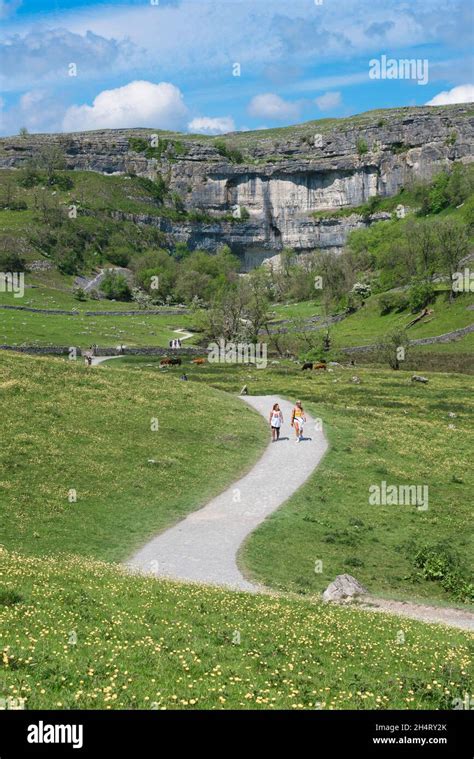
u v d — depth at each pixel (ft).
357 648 71.26
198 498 145.38
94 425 177.58
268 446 188.85
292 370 381.81
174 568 105.29
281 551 118.73
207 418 204.64
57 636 59.77
